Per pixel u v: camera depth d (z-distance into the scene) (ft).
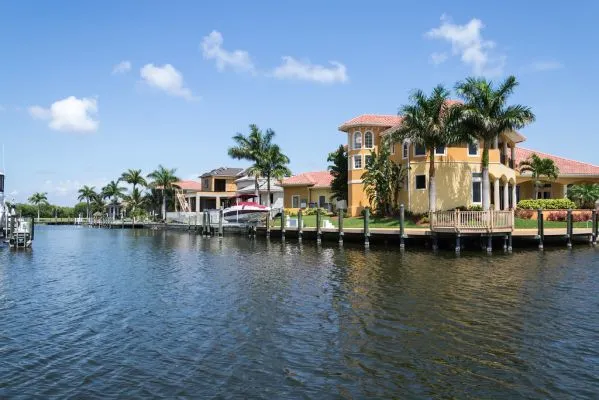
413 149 143.95
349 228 123.44
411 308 51.39
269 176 207.62
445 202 137.90
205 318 48.67
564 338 40.57
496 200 139.64
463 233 100.99
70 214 488.44
